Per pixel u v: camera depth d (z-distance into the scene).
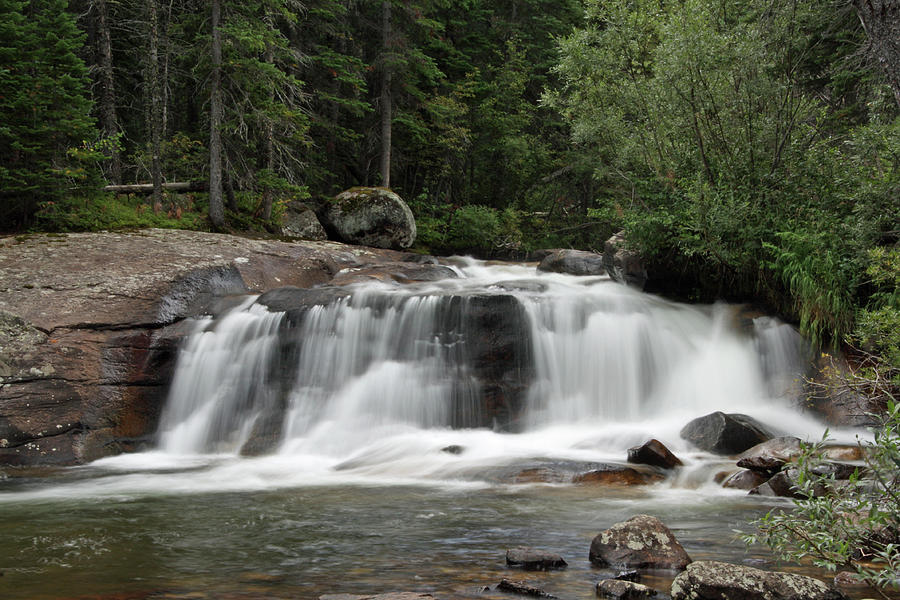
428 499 7.28
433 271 17.45
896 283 9.98
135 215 18.47
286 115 20.02
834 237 11.72
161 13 22.80
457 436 11.20
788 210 12.84
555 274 19.52
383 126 26.92
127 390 11.33
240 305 13.30
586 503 7.02
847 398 10.68
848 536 3.92
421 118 29.67
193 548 5.24
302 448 11.08
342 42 27.33
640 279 14.79
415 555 4.99
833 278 11.48
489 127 31.86
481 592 4.05
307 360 12.38
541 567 4.62
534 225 32.75
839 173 12.12
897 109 12.62
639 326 12.73
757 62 13.17
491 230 29.56
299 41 25.67
